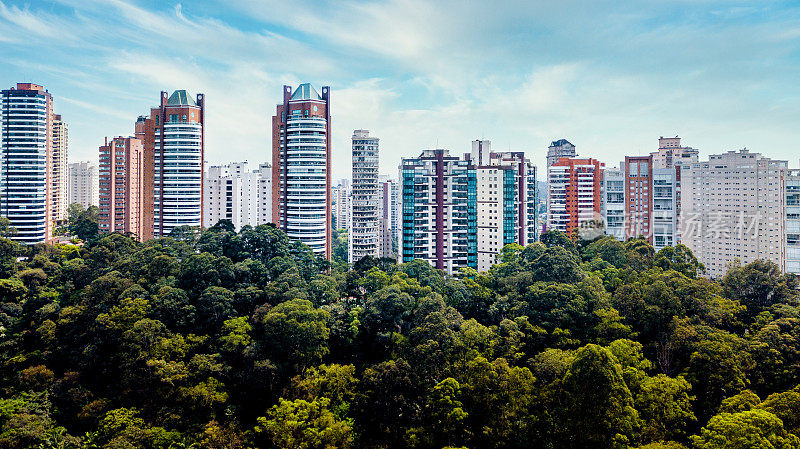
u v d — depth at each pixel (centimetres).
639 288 14150
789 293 14888
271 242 17800
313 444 9956
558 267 15362
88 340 13262
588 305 13675
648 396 10119
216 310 13750
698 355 11438
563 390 10219
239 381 12525
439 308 13325
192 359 12256
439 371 11512
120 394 12444
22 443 10556
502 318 14425
